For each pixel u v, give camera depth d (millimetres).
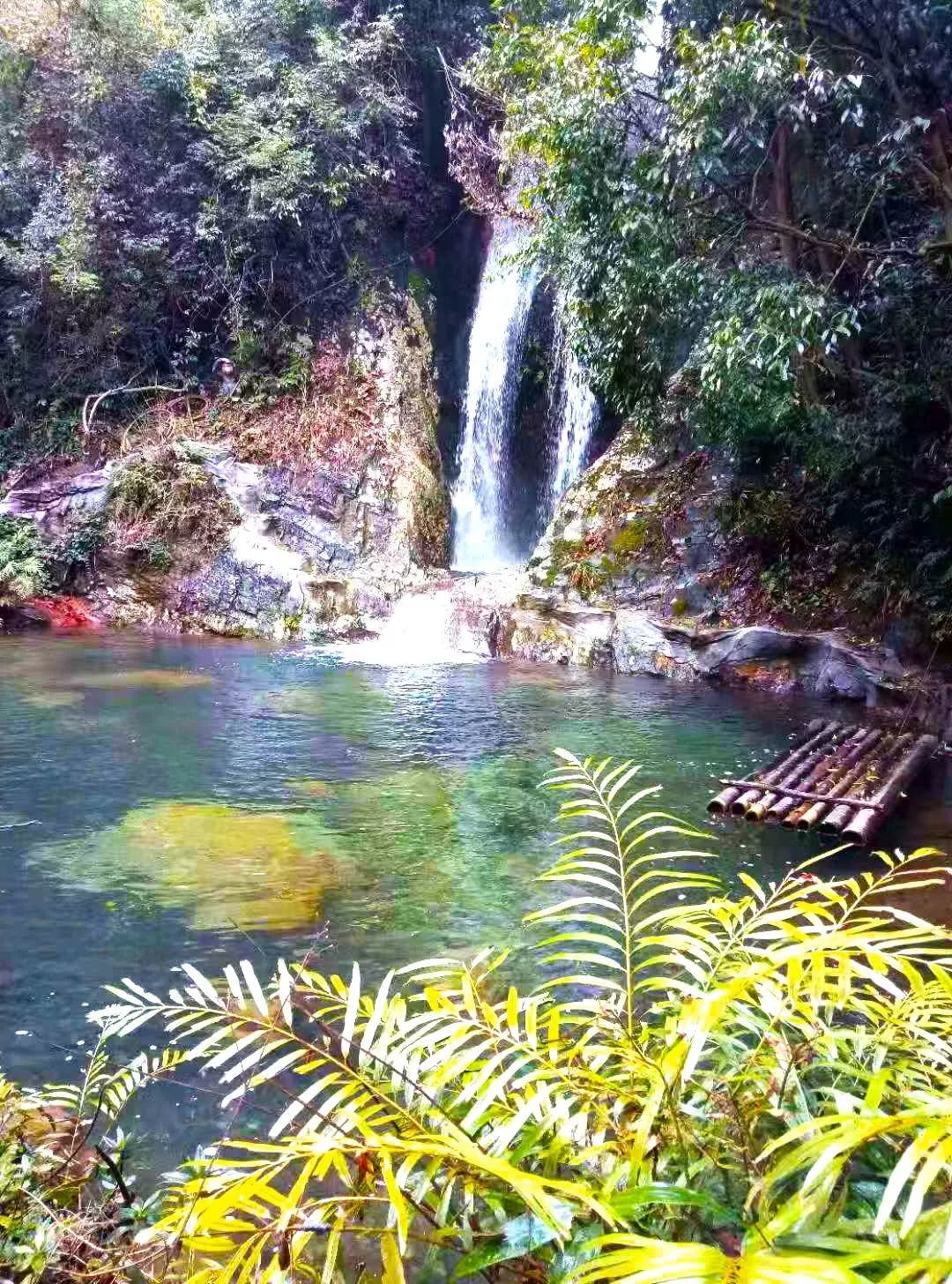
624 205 7598
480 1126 1258
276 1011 1983
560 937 1631
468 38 16312
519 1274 1162
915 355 9016
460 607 12031
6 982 3303
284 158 14547
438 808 5441
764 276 7344
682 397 11070
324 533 13930
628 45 7352
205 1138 2322
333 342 15445
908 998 1396
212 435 14766
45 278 14602
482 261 17766
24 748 6637
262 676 9742
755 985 1349
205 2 15938
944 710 7965
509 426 16266
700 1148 1152
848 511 10484
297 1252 1114
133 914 3893
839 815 5008
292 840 4848
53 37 14922
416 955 3539
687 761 6562
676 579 11383
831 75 6793
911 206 9609
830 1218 928
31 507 14008
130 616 13547
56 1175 1818
